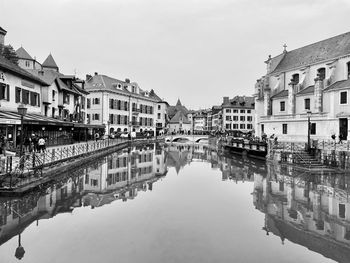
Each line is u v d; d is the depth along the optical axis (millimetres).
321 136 37062
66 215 13352
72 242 10289
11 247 9812
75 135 46969
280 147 32875
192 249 9938
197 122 143875
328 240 11055
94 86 66375
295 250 10094
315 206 15531
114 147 45219
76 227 11805
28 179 16469
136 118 76938
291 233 11703
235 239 10953
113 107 67125
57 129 35562
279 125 43875
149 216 13461
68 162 23844
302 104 42281
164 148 59156
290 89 43688
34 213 13531
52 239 10531
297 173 25172
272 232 11773
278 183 21562
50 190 18297
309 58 46969
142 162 34594
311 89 41688
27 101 31859
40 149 24875
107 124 64375
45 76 39062
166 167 30938
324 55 43938
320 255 9766
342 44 42406
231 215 13906
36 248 9750
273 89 50531
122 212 14023
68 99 45469
